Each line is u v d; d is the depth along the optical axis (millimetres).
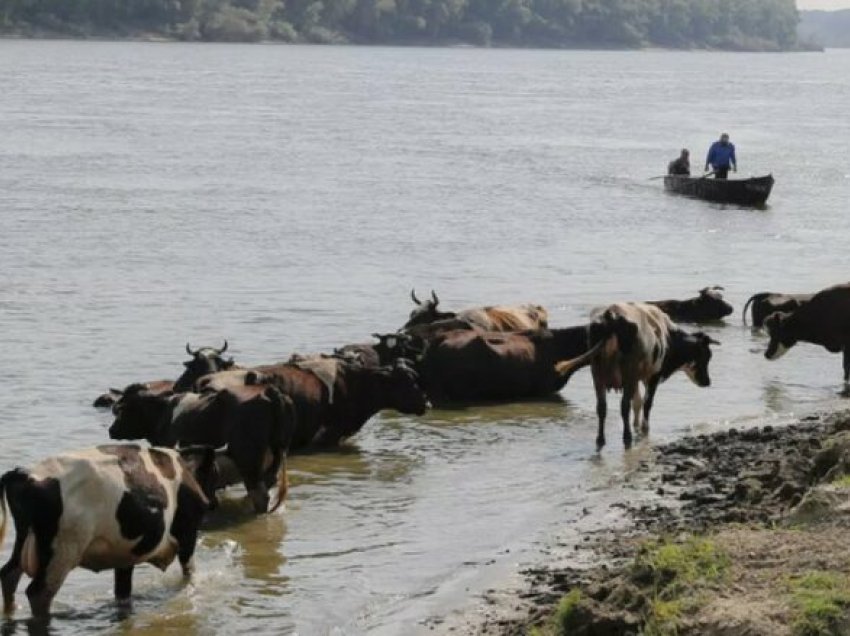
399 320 29109
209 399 17828
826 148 78812
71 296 30781
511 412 22812
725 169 53250
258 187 52969
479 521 16844
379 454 20125
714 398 23656
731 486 17453
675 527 15625
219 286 32469
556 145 77125
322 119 91562
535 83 153625
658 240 42438
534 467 19312
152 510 13891
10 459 18891
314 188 53281
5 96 102625
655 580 12211
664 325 21172
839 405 23125
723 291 32594
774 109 119688
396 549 15867
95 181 53062
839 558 12031
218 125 83375
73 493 13344
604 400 20594
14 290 31266
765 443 19953
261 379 19156
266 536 16375
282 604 14203
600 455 19969
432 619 13617
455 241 40812
